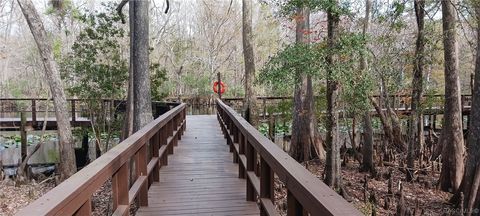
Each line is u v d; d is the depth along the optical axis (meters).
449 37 9.70
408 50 10.73
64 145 10.55
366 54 7.63
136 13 9.11
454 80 9.59
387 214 7.77
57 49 16.91
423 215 7.54
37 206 1.46
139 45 9.10
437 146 11.80
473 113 7.62
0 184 10.61
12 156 13.66
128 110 11.08
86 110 14.48
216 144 8.77
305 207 1.76
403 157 12.15
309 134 12.34
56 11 16.11
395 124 13.22
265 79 7.61
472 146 7.62
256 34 28.58
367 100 9.68
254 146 3.53
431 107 13.28
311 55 7.31
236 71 32.97
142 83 9.09
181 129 9.88
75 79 14.23
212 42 30.50
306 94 12.34
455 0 9.83
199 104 20.23
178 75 27.31
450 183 9.37
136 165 4.11
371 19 10.67
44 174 12.05
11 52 32.84
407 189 9.48
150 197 4.60
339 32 7.61
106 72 13.63
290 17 8.97
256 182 3.87
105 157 2.53
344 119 12.22
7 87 28.42
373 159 11.32
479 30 7.70
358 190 9.38
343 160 11.92
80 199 1.80
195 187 5.05
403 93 14.30
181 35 32.91
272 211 2.85
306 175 1.98
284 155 2.53
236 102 18.23
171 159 7.00
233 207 4.21
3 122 14.14
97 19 14.58
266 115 16.14
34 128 14.23
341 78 7.47
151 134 4.44
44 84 25.02
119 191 2.99
